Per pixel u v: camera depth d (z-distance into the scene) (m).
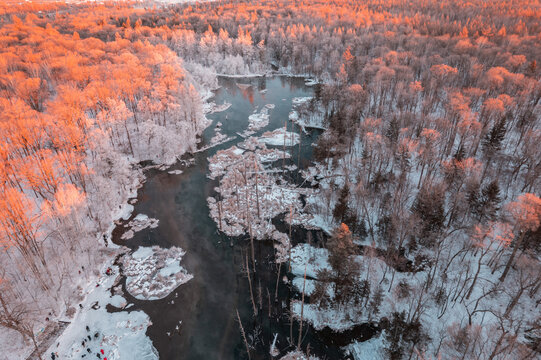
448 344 50.94
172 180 96.56
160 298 61.00
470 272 63.91
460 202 71.94
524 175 83.94
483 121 100.62
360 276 62.59
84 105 98.06
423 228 68.50
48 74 118.56
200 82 166.38
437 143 92.38
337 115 110.62
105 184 81.56
